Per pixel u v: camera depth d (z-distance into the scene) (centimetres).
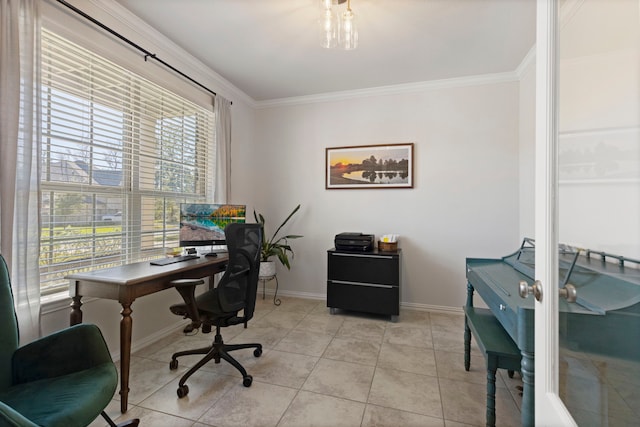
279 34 236
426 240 324
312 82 324
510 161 297
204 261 221
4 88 144
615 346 75
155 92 245
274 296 366
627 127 71
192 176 288
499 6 200
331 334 261
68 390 112
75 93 186
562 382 88
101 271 185
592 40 81
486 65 282
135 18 214
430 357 220
